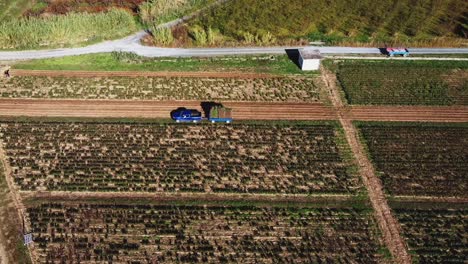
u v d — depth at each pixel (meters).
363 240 60.31
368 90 85.62
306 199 65.62
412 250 59.31
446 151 73.62
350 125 78.25
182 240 59.59
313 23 104.12
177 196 65.19
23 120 76.69
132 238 59.53
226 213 63.09
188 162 70.06
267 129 76.56
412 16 107.38
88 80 85.69
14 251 57.62
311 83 87.25
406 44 97.88
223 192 66.00
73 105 80.06
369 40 98.94
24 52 92.31
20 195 64.50
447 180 68.88
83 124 76.06
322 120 79.12
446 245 60.00
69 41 95.44
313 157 71.88
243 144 73.50
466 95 85.44
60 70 88.00
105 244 58.66
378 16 107.00
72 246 58.28
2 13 103.62
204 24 102.75
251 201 64.94
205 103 81.69
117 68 89.00
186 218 62.19
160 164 69.56
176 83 85.88
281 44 96.94
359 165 70.94
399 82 87.69
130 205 63.47
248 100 82.69
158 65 90.12
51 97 81.62
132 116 78.25
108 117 77.81
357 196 66.31
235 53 94.06
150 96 82.69
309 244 59.72
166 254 57.88
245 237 60.22
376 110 81.50
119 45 95.12
